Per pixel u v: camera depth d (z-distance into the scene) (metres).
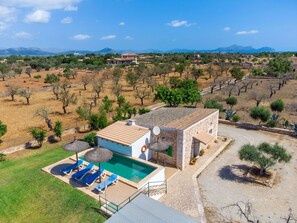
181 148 20.56
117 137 21.78
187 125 21.41
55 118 34.62
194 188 18.14
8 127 30.59
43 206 15.77
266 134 29.02
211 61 120.06
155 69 77.81
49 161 21.45
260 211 15.50
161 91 38.69
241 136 28.58
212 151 24.56
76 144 18.05
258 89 57.50
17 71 80.88
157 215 11.58
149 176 17.88
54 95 51.31
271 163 18.80
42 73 86.44
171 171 20.75
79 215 14.75
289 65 86.12
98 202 15.66
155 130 20.92
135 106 42.66
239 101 45.97
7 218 14.89
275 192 17.50
